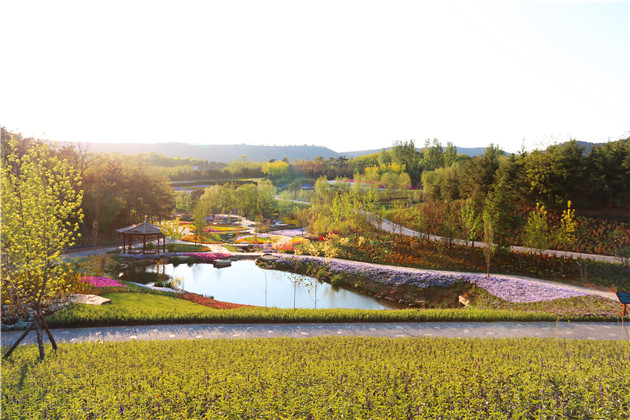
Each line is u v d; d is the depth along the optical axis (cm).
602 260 3538
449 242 4366
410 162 13112
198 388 962
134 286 3025
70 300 2298
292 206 9738
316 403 844
